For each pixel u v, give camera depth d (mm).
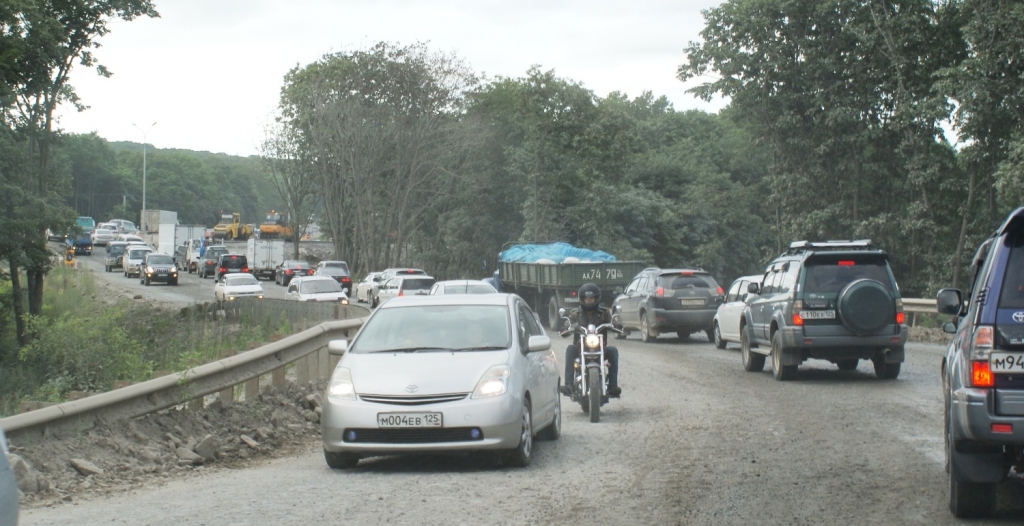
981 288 6359
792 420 11359
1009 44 32312
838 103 41688
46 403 9156
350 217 66062
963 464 6180
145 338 27812
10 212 30156
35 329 21531
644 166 75625
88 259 93812
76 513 7016
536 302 33875
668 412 12367
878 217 40781
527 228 56406
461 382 8531
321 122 60531
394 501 7258
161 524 6590
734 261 68812
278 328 27672
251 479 8469
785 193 44656
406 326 9727
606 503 7082
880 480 7820
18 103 31109
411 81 58250
